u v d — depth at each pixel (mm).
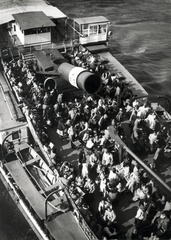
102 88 30812
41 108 28234
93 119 26406
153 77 45531
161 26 61500
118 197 21406
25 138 28000
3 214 24672
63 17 41906
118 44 54094
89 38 40438
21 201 22969
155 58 50438
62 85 31219
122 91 31109
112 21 62781
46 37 38688
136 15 66125
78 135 26234
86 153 25000
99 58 38875
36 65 34812
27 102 29047
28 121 26828
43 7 44562
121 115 27359
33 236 23344
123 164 22438
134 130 24891
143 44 54469
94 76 29203
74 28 41094
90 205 21234
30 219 22516
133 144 25422
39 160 24812
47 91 31516
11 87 31547
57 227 19625
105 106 27734
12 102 29562
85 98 29906
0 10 42406
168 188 20328
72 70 29984
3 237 23188
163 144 25188
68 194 20406
